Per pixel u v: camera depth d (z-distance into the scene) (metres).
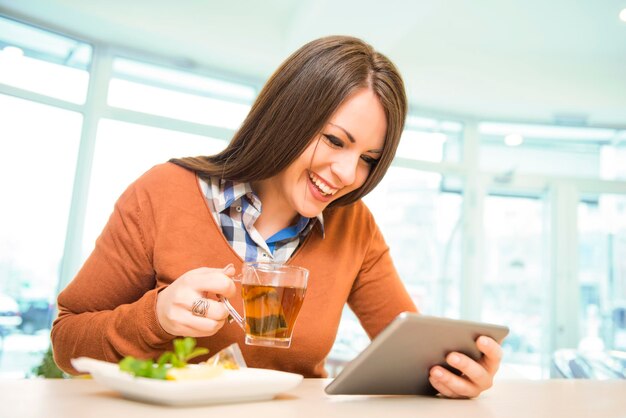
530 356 5.38
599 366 2.05
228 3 4.39
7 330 3.93
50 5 3.88
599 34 4.59
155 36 4.23
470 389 0.88
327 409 0.70
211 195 1.19
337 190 1.10
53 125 4.15
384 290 1.36
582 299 5.43
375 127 1.06
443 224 5.37
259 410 0.65
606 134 5.68
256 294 0.84
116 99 4.43
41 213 4.06
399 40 4.53
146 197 1.16
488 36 4.76
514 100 5.07
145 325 0.86
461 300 5.28
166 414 0.59
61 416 0.54
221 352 0.80
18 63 4.05
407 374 0.86
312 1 3.90
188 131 4.54
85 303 1.09
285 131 1.06
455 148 5.56
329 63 1.04
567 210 5.47
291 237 1.25
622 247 5.50
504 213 5.55
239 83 4.90
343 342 4.78
